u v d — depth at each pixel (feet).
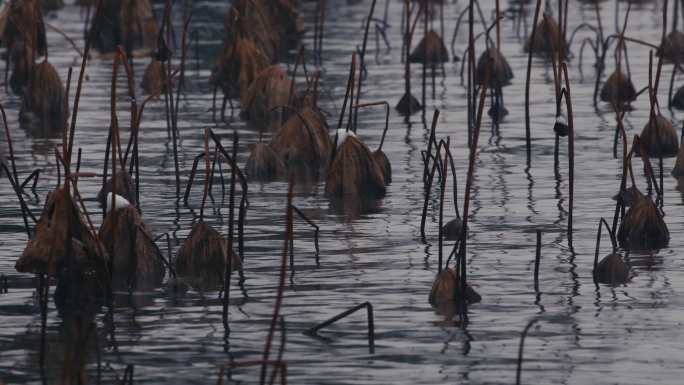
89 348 98.07
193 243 119.85
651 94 151.64
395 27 310.86
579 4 345.92
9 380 91.30
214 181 160.76
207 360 95.25
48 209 112.06
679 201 146.61
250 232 134.62
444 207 145.79
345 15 333.62
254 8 255.29
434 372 92.27
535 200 148.36
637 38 287.07
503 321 104.01
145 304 109.40
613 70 253.03
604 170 165.07
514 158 173.99
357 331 101.76
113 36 279.69
